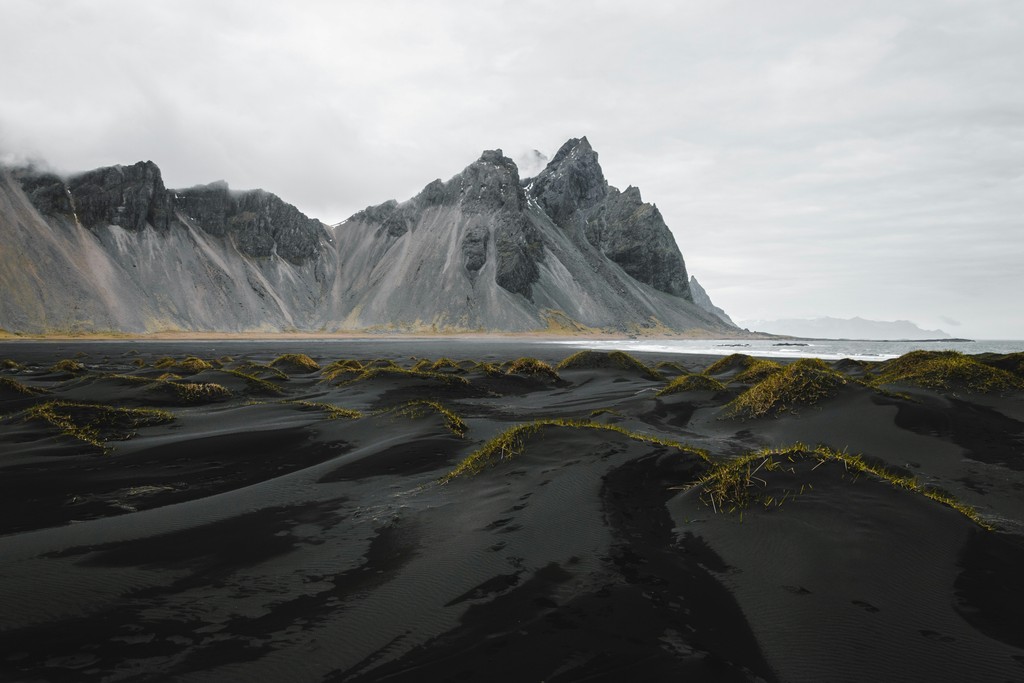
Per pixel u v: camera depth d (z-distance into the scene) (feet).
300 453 40.14
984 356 73.67
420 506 27.48
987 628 15.98
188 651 15.39
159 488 31.73
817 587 18.12
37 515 26.99
